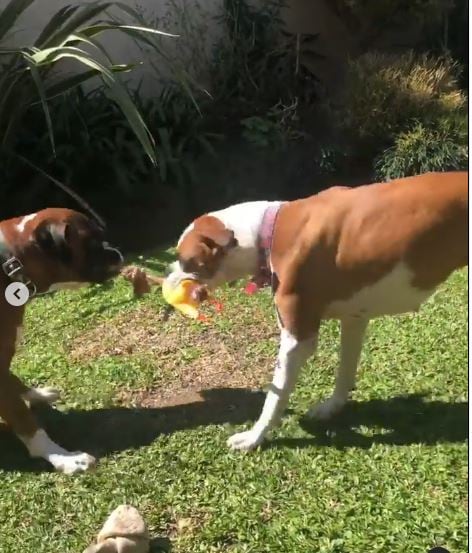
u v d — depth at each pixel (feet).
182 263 6.04
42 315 8.97
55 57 10.07
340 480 5.96
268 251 6.01
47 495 6.07
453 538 5.37
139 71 13.23
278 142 12.45
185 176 11.69
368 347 7.72
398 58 12.87
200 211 11.37
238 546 5.48
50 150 11.30
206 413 6.93
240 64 13.51
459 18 14.62
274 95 13.56
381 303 5.97
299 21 14.90
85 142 11.39
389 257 5.70
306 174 12.11
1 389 6.27
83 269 6.35
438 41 14.62
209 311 8.73
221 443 6.46
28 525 5.84
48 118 9.45
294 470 6.11
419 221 5.63
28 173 11.34
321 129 13.00
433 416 6.59
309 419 6.66
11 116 10.88
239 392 7.23
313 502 5.78
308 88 13.85
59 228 6.23
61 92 11.09
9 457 6.54
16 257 6.24
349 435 6.43
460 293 8.74
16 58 10.87
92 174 11.58
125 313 8.82
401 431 6.44
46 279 6.36
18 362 7.98
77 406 7.17
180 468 6.23
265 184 11.96
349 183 11.91
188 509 5.83
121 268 6.64
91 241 6.36
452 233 5.67
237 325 8.41
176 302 6.05
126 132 11.83
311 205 5.93
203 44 13.53
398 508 5.65
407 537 5.40
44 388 7.30
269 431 6.38
